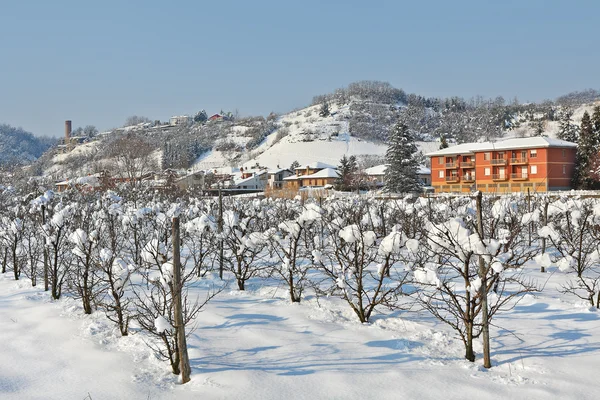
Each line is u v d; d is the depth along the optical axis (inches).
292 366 212.2
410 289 350.6
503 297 331.6
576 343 236.5
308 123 6314.0
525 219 342.0
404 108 6978.4
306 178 3011.8
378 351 229.6
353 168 2600.9
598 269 441.4
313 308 303.7
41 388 200.8
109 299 328.8
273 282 384.8
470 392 188.1
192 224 391.5
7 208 724.0
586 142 1892.2
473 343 242.1
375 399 183.8
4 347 249.8
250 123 7273.6
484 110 6043.3
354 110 6609.3
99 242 362.0
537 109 5900.6
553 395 184.1
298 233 327.3
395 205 527.2
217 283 382.9
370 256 310.7
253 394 187.6
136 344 245.8
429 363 215.9
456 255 221.3
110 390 196.5
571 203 445.1
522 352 227.5
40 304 337.1
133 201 871.7
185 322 217.3
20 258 489.7
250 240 350.6
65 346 247.0
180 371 208.5
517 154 2027.6
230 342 241.0
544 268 430.9
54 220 353.1
